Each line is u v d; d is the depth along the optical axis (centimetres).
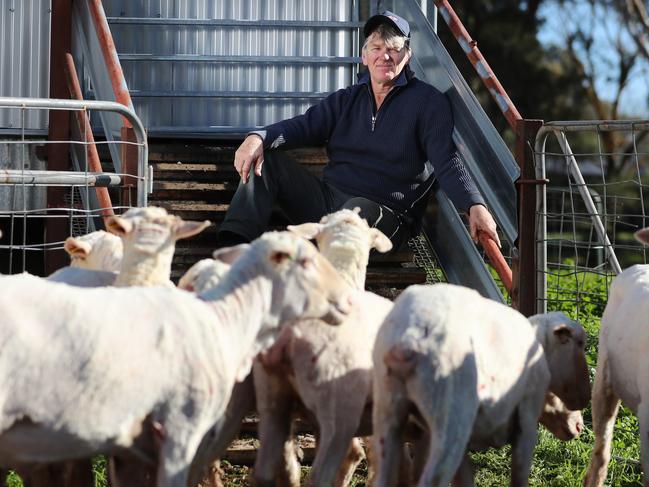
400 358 472
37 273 952
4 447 427
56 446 432
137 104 929
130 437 448
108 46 759
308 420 573
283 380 541
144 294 459
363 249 571
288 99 949
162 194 809
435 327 479
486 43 2358
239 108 943
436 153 759
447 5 838
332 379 521
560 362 600
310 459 684
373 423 500
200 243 789
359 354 527
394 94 779
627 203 2445
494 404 514
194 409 456
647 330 579
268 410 547
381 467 484
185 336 455
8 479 625
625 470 708
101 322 436
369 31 788
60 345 426
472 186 741
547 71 2400
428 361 473
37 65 907
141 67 930
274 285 487
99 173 686
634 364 593
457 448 476
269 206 761
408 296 499
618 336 611
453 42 2341
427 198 796
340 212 586
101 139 895
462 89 790
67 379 425
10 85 902
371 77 784
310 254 494
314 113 794
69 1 861
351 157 788
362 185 777
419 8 870
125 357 437
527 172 729
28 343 420
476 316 508
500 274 740
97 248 607
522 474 543
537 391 546
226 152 864
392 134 777
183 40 938
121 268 522
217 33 941
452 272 797
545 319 609
